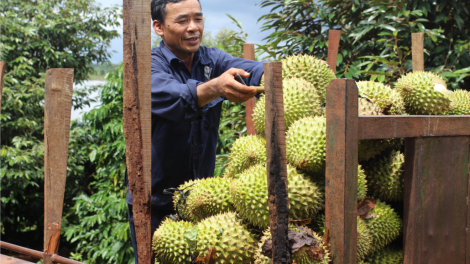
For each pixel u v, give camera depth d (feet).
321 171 3.68
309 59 4.86
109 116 13.34
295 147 3.66
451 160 3.54
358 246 3.43
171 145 5.19
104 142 15.15
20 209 18.49
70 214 17.11
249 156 4.09
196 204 3.92
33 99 17.83
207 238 3.52
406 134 3.17
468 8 8.63
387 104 4.01
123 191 12.76
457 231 3.65
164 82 4.39
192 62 5.61
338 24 9.11
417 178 3.32
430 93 4.48
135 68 2.93
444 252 3.57
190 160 5.39
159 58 5.29
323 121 3.73
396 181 3.93
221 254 3.43
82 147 18.16
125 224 11.48
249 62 5.57
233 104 10.75
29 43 19.58
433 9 8.41
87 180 19.13
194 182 4.31
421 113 4.68
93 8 22.59
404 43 8.34
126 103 2.98
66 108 3.34
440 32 8.45
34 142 17.57
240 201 3.50
